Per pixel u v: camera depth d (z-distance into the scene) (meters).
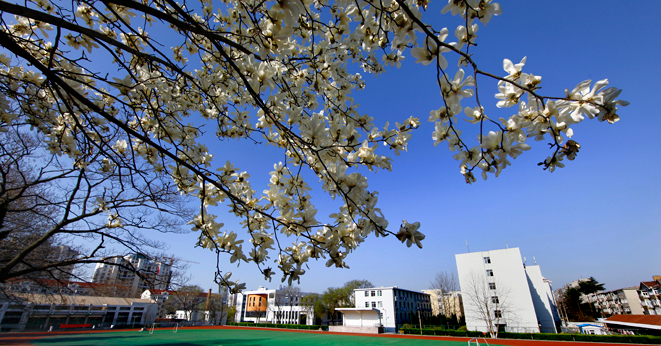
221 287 1.77
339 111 2.55
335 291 51.25
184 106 3.17
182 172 2.22
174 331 34.91
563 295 60.69
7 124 2.50
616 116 1.15
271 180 2.08
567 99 1.20
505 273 27.33
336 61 2.40
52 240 6.08
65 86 1.61
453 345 20.94
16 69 2.59
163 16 1.43
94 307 36.28
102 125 2.94
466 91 1.32
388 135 1.97
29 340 21.50
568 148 1.24
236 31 2.10
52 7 2.41
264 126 1.99
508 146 1.32
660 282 47.16
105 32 2.77
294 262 1.82
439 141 1.47
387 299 39.12
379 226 1.51
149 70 2.57
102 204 3.83
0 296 8.62
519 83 1.26
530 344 20.97
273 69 1.62
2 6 1.21
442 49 1.28
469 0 1.22
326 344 22.28
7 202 3.65
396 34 1.35
